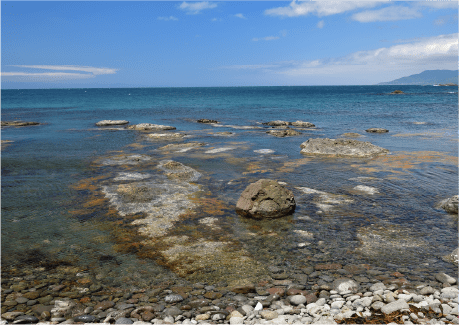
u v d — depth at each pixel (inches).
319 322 183.0
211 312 201.2
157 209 365.4
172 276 242.1
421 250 275.0
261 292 223.1
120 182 462.3
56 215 349.7
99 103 2564.0
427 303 201.0
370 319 189.0
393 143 778.2
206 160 602.9
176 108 1987.0
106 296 219.6
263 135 918.4
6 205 377.4
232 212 360.8
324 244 288.2
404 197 400.2
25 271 248.7
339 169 536.4
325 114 1552.7
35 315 199.9
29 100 3058.6
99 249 280.5
